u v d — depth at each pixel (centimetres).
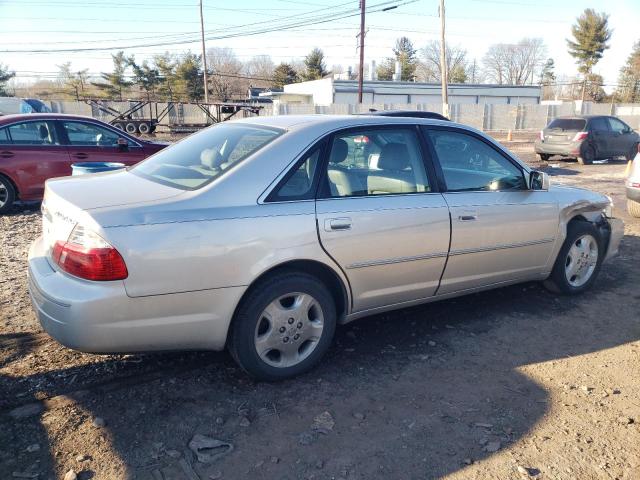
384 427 298
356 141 365
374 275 363
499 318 452
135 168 394
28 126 854
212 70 7719
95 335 284
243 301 322
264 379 338
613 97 7850
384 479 258
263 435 289
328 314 352
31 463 261
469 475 261
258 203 320
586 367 371
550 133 1789
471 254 408
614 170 1603
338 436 289
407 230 368
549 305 482
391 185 373
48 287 290
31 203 938
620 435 294
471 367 368
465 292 427
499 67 9162
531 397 331
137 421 298
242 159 331
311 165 342
